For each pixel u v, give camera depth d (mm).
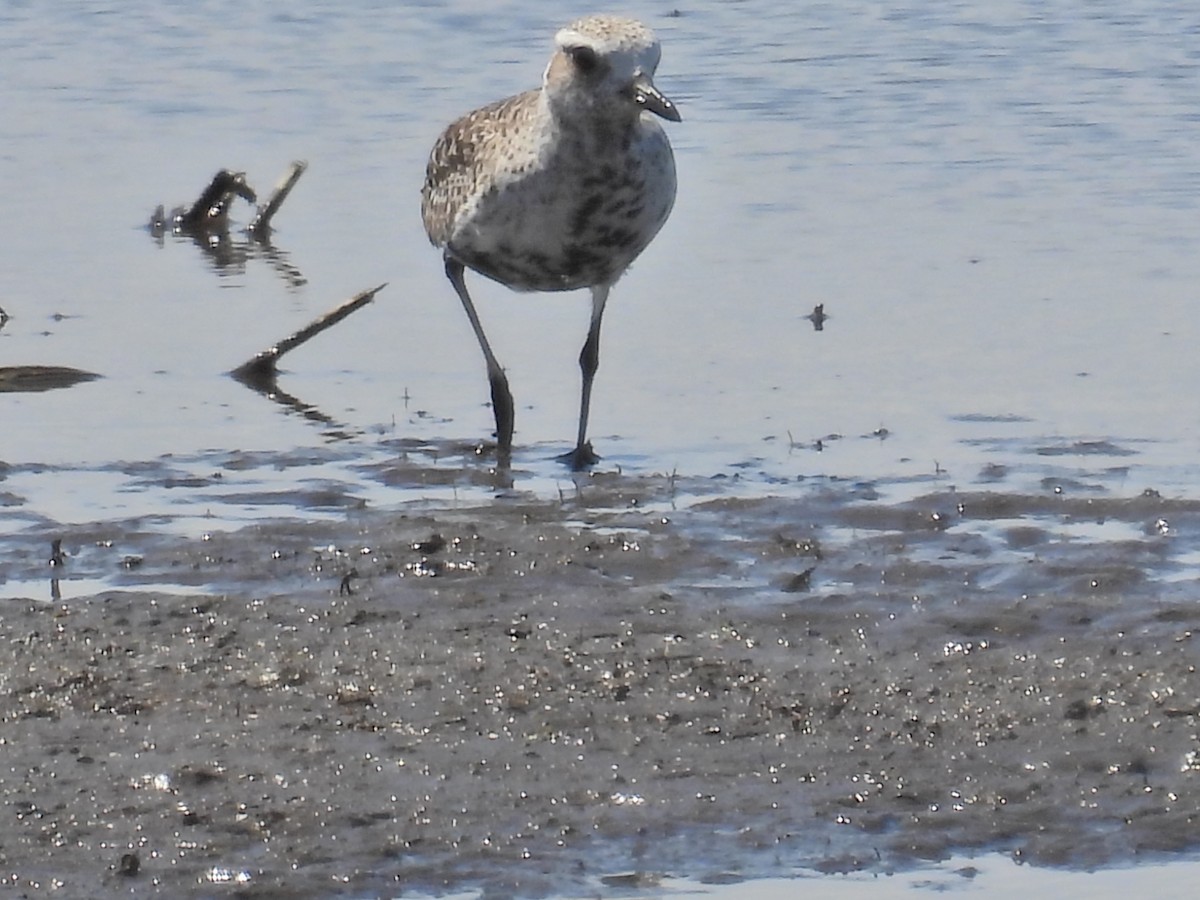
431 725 9500
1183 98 25594
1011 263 19031
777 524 12383
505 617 10773
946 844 8609
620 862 8445
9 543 12164
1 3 31984
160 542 12133
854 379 15883
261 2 31859
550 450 14367
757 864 8461
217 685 9945
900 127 24391
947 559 11641
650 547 11867
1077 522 12336
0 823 8594
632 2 31859
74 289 19094
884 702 9672
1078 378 15711
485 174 13930
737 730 9438
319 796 8852
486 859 8445
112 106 25969
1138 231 19969
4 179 22891
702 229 20422
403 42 29109
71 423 15094
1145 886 8328
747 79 26828
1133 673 9836
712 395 15609
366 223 21250
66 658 10258
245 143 24141
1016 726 9414
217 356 17000
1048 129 24188
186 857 8391
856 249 19625
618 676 9977
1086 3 31734
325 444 14570
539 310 18297
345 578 11312
